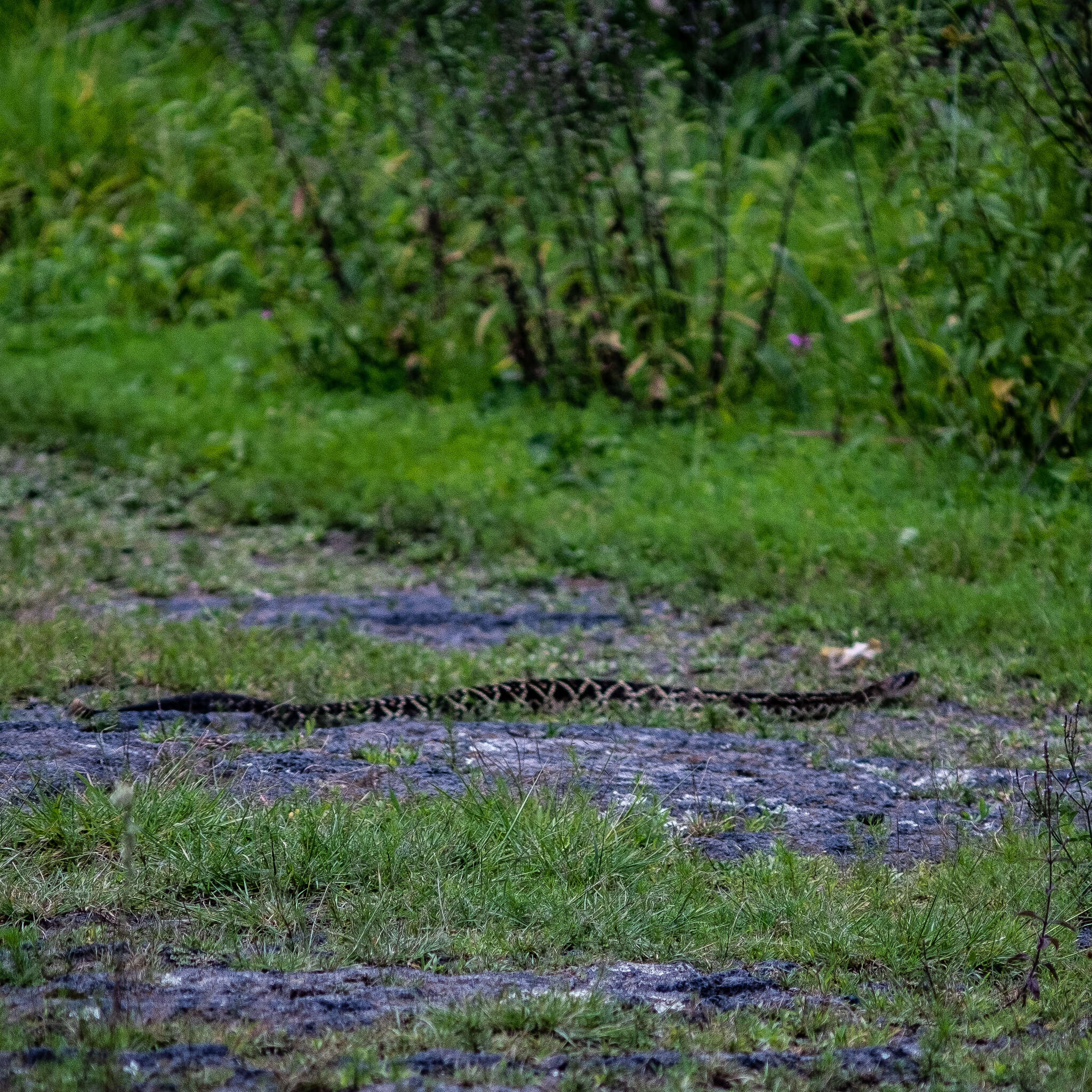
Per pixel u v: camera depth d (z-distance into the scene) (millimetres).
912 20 16391
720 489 17156
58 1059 5055
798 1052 5715
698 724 10969
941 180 16328
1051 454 16375
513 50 19078
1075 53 15680
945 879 7762
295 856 7355
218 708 10594
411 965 6504
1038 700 11609
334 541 16734
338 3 24203
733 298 20953
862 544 15125
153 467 18703
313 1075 5098
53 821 7609
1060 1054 5727
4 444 19750
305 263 22844
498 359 21531
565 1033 5648
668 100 20312
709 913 7211
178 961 6367
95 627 12484
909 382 18594
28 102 30297
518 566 15609
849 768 9984
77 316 25625
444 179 20062
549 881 7457
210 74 31391
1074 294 15766
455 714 10898
